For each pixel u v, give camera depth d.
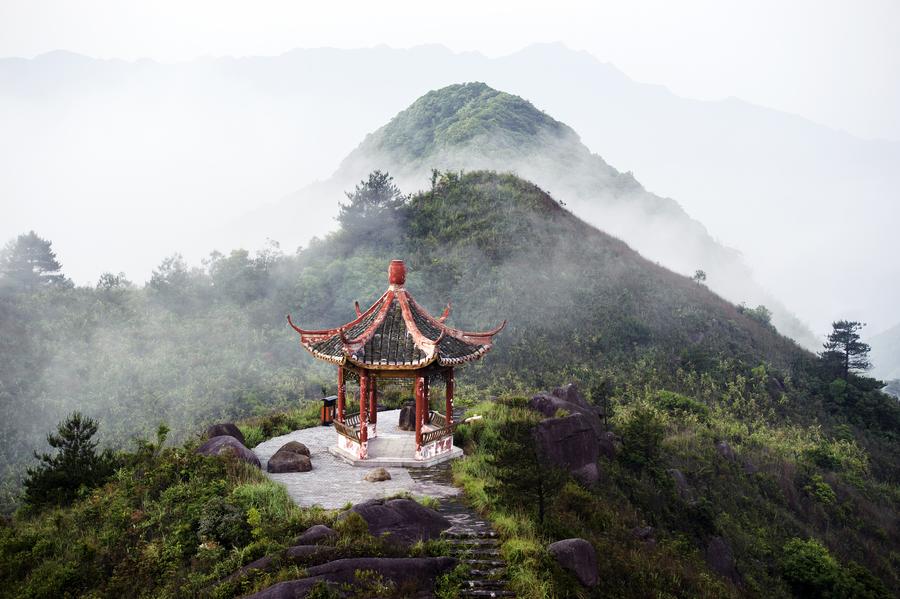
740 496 37.31
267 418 24.59
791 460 47.91
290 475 18.11
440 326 20.28
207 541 12.94
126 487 16.16
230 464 16.73
